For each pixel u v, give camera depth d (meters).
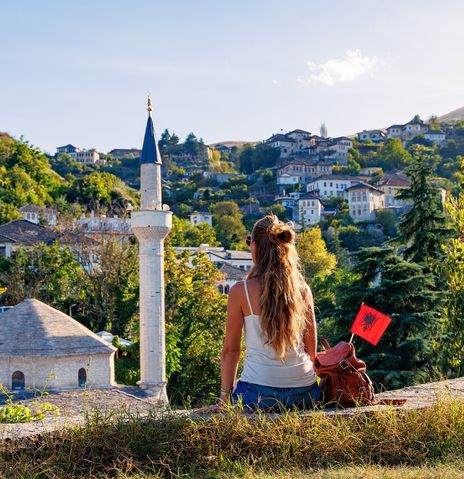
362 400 7.43
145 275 44.16
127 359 48.69
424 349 36.84
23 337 37.06
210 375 56.00
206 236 143.50
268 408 7.01
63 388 36.59
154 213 43.62
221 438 6.70
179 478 6.34
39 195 153.00
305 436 6.81
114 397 30.62
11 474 6.15
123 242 74.50
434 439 7.05
